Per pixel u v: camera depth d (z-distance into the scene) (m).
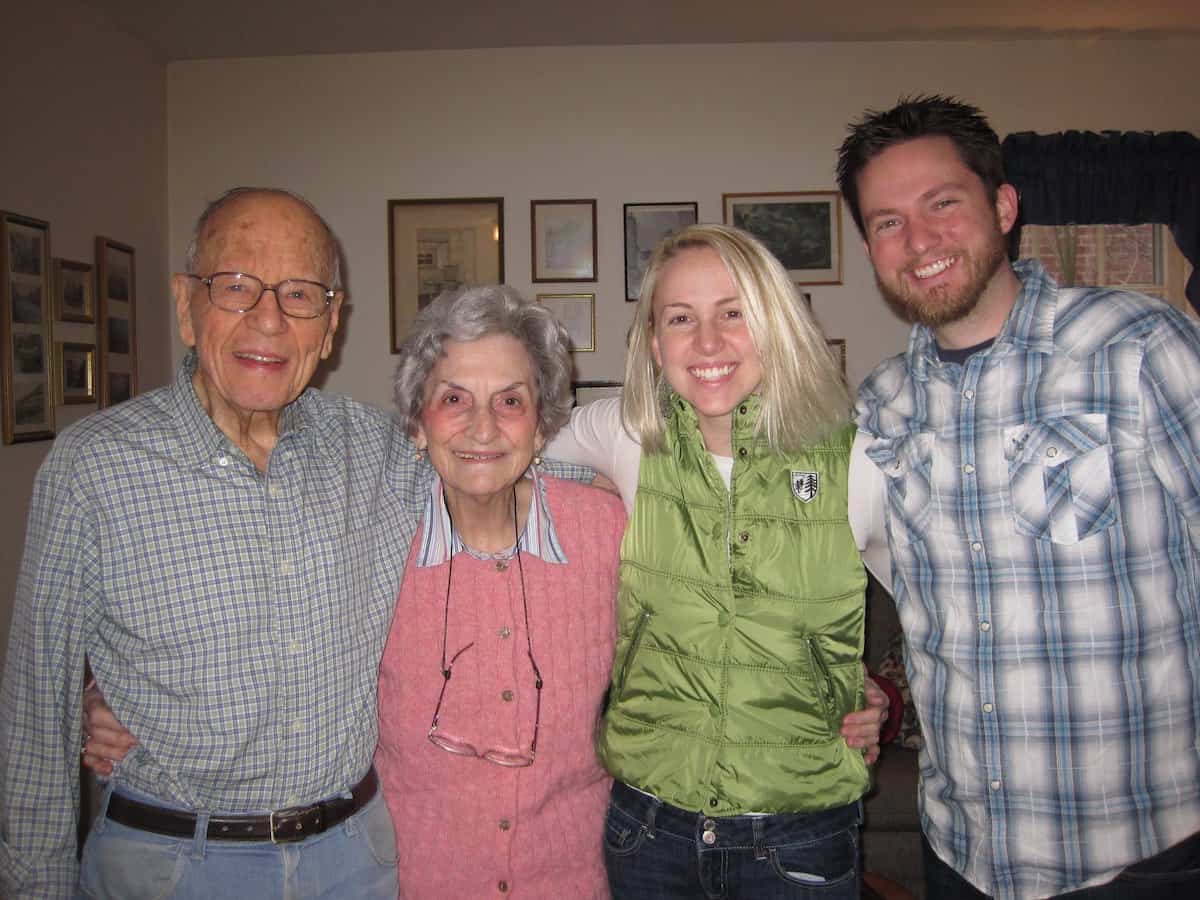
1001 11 3.78
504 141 4.14
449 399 1.38
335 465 1.38
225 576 1.23
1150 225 4.31
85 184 3.45
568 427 1.67
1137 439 1.26
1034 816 1.30
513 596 1.42
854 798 1.39
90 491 1.19
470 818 1.36
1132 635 1.26
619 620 1.48
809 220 4.13
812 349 1.40
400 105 4.14
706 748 1.37
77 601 1.20
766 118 4.12
